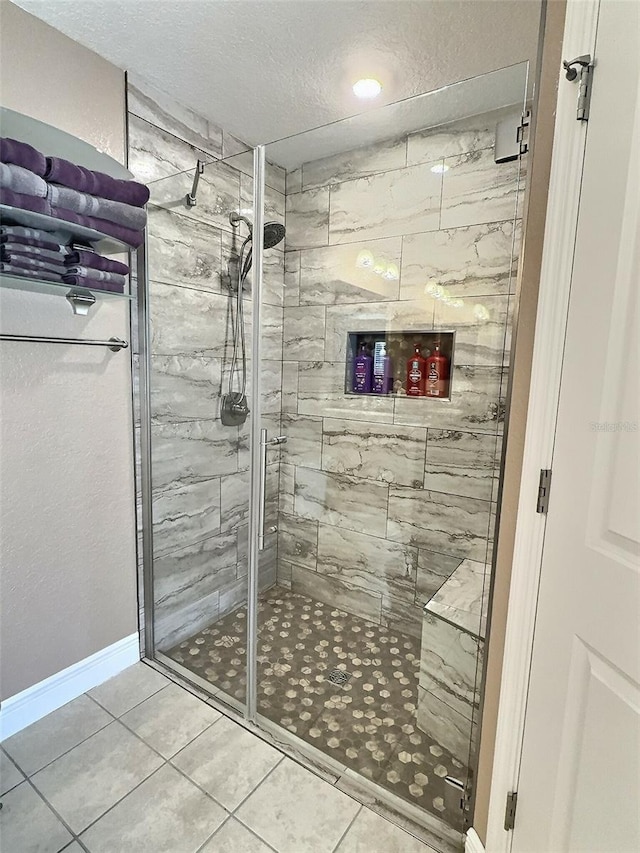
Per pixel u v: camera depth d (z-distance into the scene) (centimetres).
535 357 100
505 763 112
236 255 208
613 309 82
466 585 185
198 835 129
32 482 158
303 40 149
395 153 198
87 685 182
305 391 239
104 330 172
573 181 90
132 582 194
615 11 81
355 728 167
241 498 210
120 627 192
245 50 155
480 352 192
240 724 168
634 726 79
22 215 121
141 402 187
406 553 218
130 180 162
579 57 88
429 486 211
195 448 209
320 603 240
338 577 238
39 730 162
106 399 176
